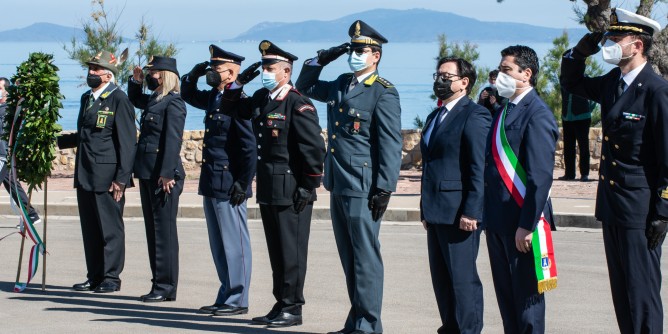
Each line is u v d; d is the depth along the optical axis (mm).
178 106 9094
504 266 6602
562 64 6543
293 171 7844
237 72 8445
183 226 14156
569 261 11227
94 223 9656
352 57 7359
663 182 6023
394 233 13391
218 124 8391
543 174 6258
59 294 9445
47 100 9602
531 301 6418
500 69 6484
